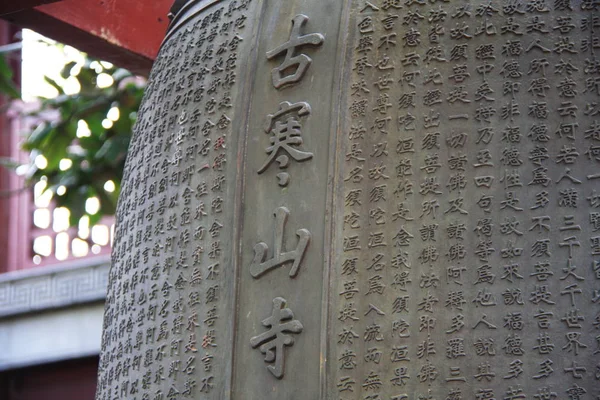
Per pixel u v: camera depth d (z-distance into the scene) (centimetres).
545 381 318
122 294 385
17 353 902
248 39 376
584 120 336
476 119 339
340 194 342
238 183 358
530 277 325
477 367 321
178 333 359
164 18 553
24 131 938
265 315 344
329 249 338
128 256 387
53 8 506
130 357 372
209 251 360
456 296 327
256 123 362
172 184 375
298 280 341
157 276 370
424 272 330
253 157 359
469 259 329
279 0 377
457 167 337
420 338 326
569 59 342
